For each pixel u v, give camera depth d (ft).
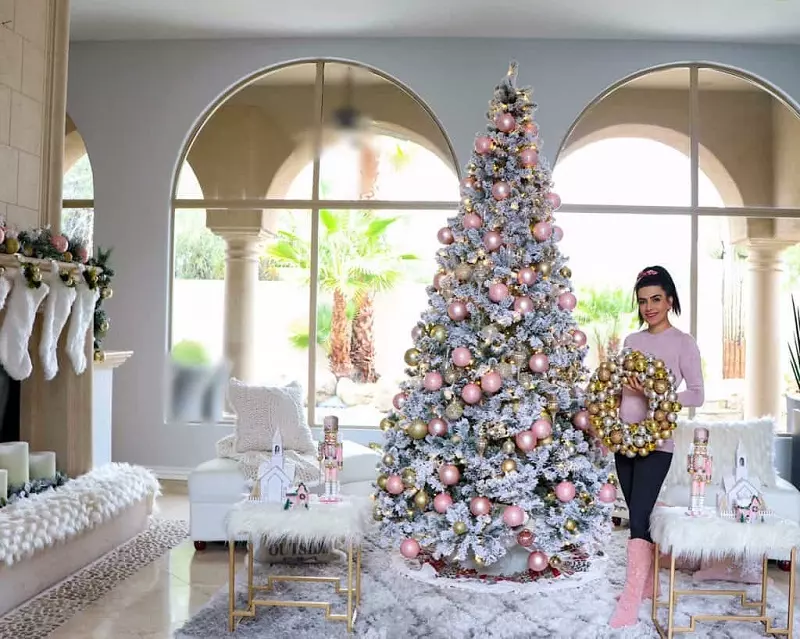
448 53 20.85
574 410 11.70
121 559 13.41
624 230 20.90
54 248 13.65
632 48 20.66
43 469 13.88
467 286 11.55
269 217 21.44
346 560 12.85
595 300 20.88
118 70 21.36
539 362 11.22
